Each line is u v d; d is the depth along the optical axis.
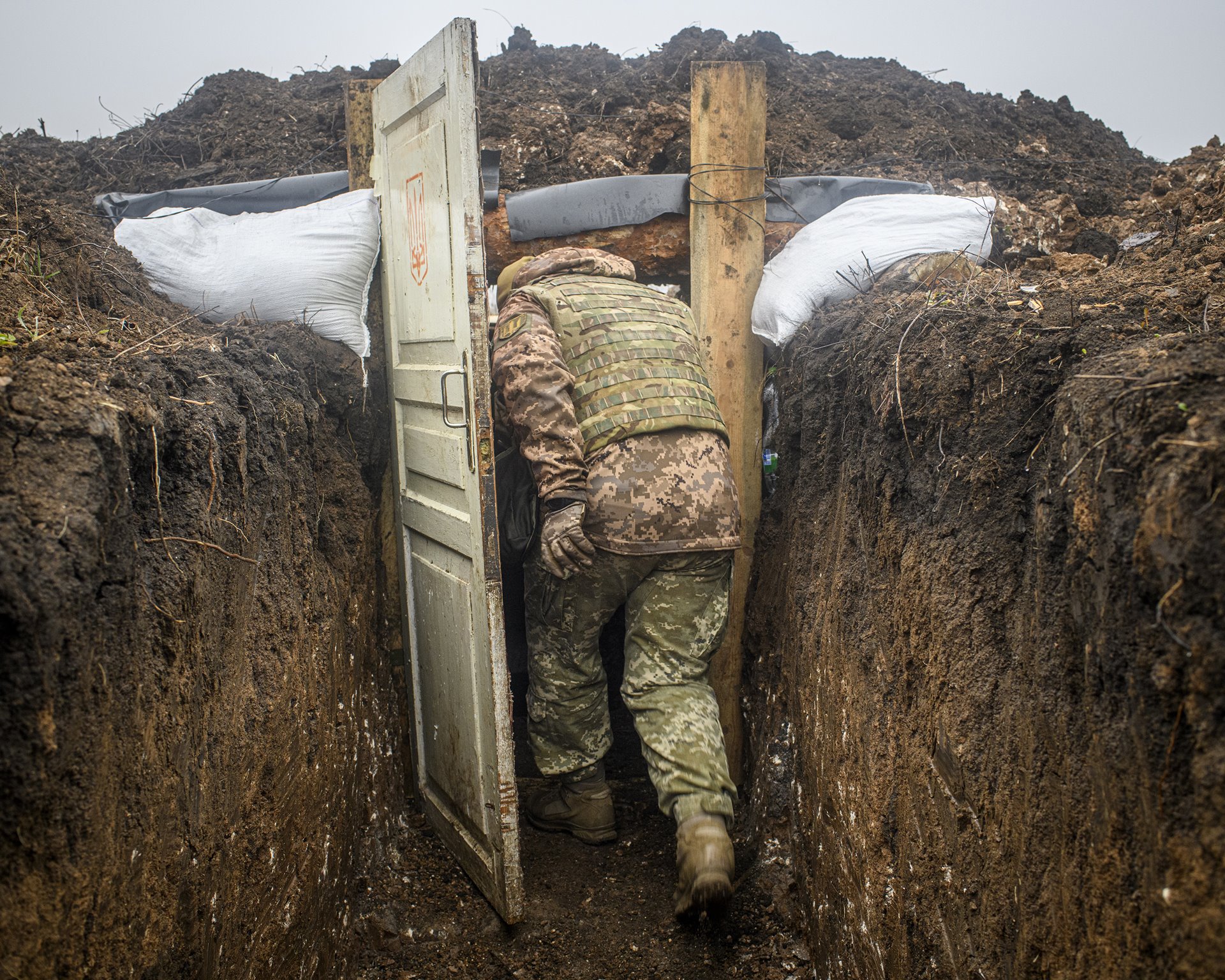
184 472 1.38
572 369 2.42
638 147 3.84
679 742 2.37
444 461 2.38
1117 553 0.95
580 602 2.50
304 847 1.86
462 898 2.51
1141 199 3.46
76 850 0.96
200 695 1.36
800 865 2.35
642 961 2.29
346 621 2.40
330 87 4.38
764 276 2.88
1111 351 1.25
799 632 2.41
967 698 1.38
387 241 2.68
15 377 1.11
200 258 2.55
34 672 0.89
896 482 1.75
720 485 2.46
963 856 1.37
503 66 4.46
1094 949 0.97
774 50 4.62
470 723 2.42
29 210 2.07
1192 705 0.82
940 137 4.00
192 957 1.27
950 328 1.71
